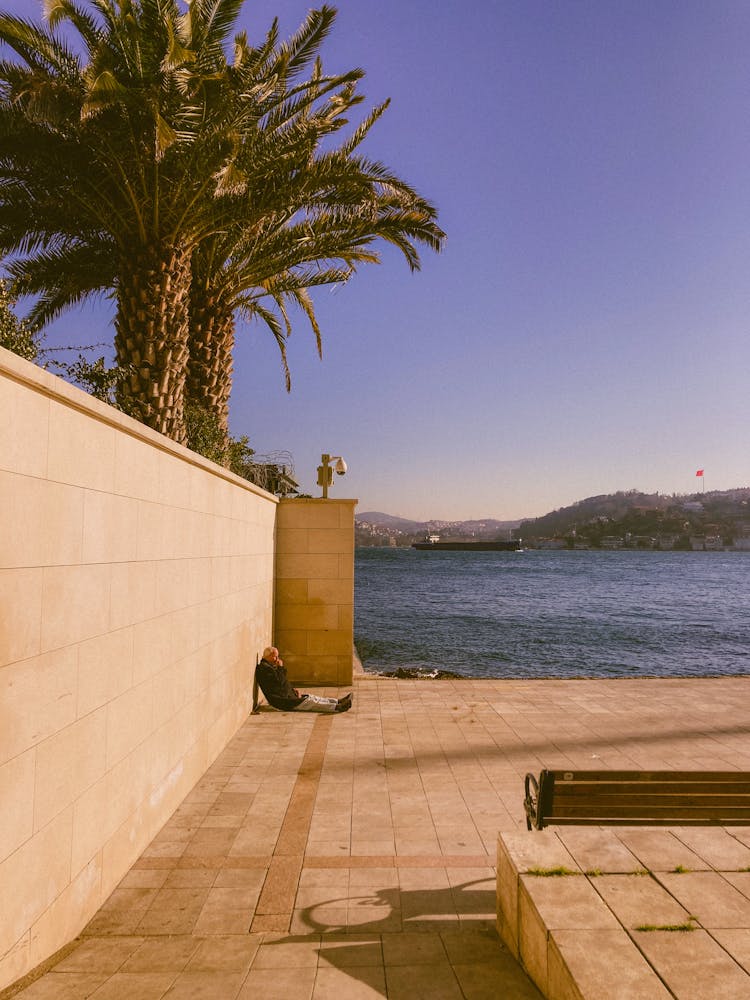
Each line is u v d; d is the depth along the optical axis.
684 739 8.73
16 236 8.69
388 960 3.56
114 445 4.74
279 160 8.16
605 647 27.78
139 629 5.29
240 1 7.37
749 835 4.04
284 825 5.90
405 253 10.09
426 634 31.41
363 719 9.87
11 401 3.31
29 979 3.38
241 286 10.63
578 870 3.56
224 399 10.74
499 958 3.58
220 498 8.12
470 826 5.87
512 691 12.00
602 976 2.62
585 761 7.79
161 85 6.99
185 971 3.46
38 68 7.23
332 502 12.92
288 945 3.80
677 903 3.23
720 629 34.88
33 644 3.54
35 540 3.57
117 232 8.35
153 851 5.37
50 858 3.73
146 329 8.23
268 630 11.91
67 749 3.97
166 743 6.01
